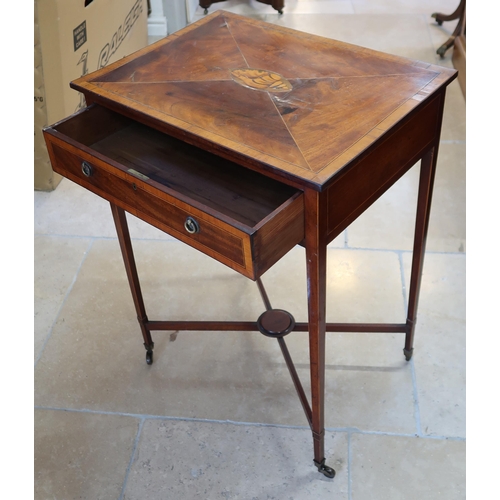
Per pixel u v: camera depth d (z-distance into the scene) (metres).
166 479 1.54
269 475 1.53
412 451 1.57
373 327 1.70
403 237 2.25
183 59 1.46
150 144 1.45
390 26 3.68
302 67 1.40
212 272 2.15
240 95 1.30
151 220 1.22
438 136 1.37
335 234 1.17
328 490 1.49
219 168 1.38
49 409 1.72
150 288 2.09
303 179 1.04
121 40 2.92
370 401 1.70
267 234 1.03
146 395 1.75
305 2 4.02
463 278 2.05
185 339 1.91
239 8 3.97
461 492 1.48
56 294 2.08
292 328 1.67
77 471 1.57
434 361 1.80
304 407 1.51
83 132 1.41
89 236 2.33
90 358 1.86
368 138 1.13
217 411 1.70
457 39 3.29
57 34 2.21
